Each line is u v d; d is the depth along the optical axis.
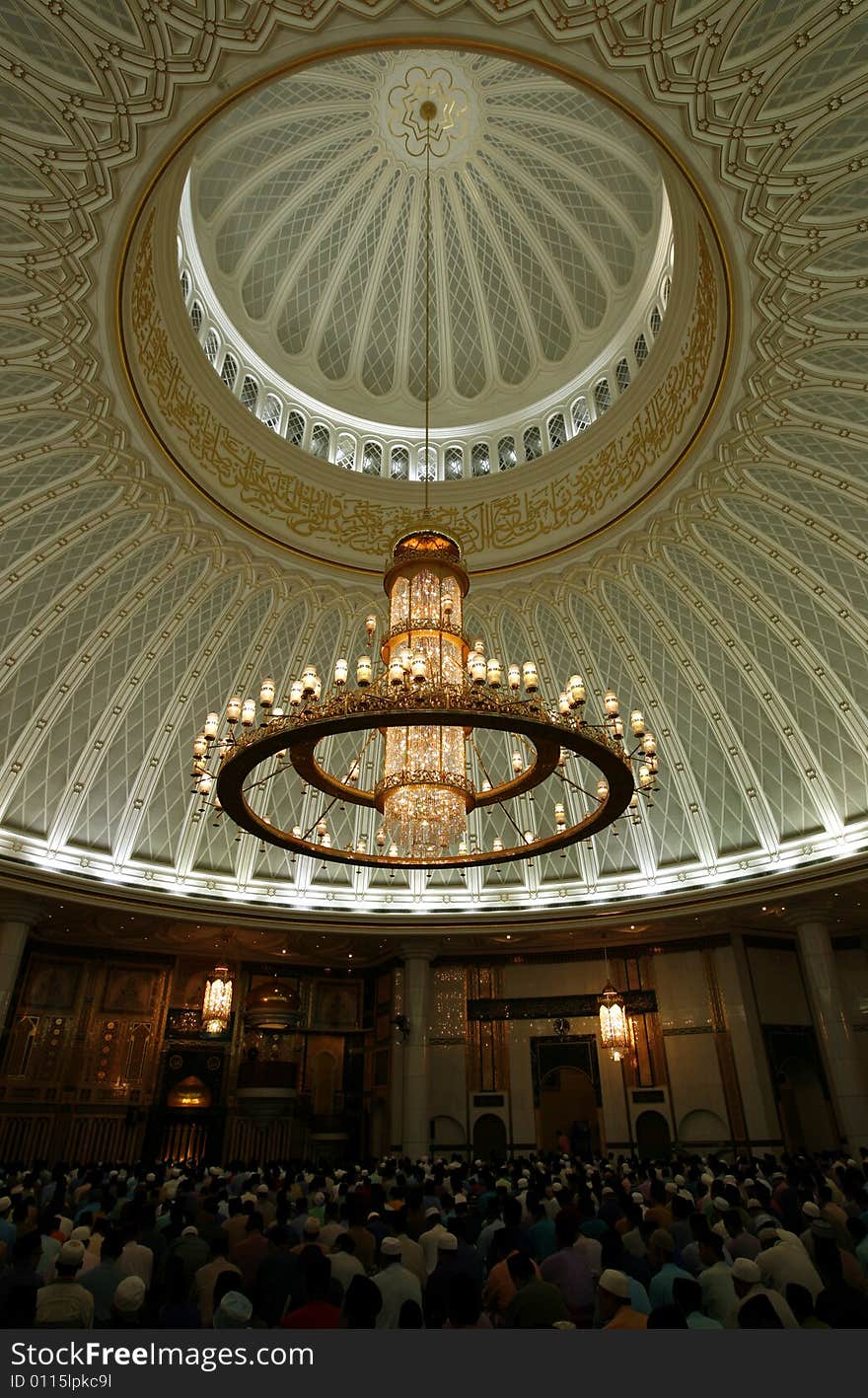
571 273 15.16
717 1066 16.50
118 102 7.78
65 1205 8.57
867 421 10.65
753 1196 7.94
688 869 16.11
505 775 17.27
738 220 8.96
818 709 14.34
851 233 8.73
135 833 15.49
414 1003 17.19
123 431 11.41
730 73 7.59
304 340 15.79
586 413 14.78
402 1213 5.84
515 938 17.91
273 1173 10.61
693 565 13.92
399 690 7.28
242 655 15.59
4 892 13.89
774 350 10.22
